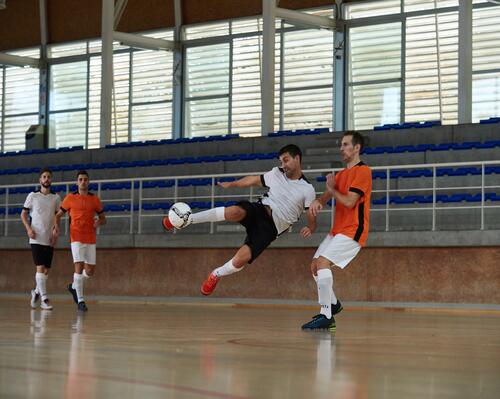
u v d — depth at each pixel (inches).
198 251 731.4
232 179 865.5
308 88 1142.3
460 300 623.8
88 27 1316.4
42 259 581.3
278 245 687.7
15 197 959.0
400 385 173.5
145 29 1266.0
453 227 709.9
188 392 156.7
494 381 183.3
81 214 561.0
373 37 1098.7
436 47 1056.2
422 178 761.0
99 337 306.0
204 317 494.3
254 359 224.7
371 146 898.1
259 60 1179.9
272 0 968.3
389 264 648.4
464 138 856.3
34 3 1357.0
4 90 1387.8
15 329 353.4
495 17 1023.0
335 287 666.8
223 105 1206.3
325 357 234.7
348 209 350.3
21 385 163.0
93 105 1310.3
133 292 761.0
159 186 903.7
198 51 1227.9
